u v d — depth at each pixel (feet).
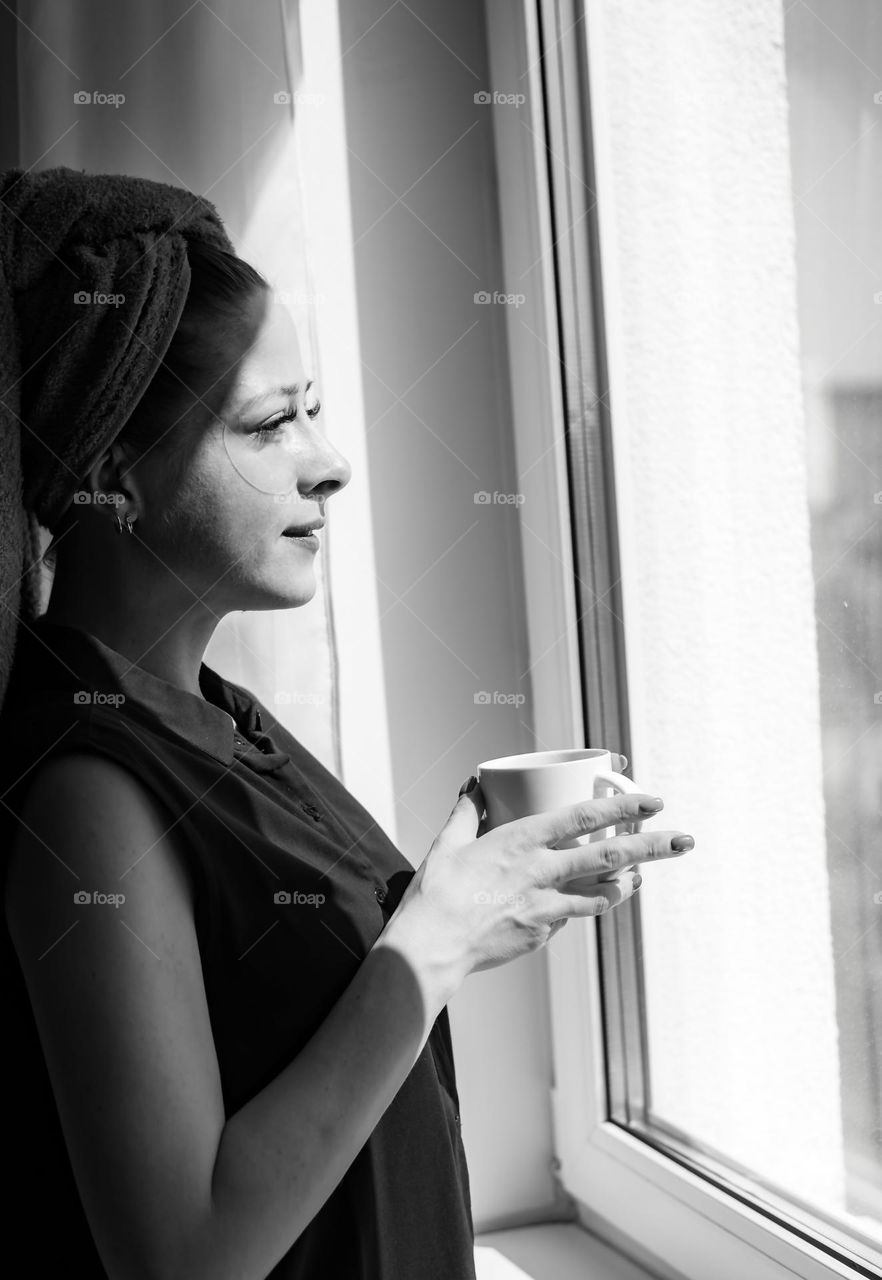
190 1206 1.65
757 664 2.81
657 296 3.10
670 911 3.24
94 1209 1.66
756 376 2.73
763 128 2.64
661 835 2.02
